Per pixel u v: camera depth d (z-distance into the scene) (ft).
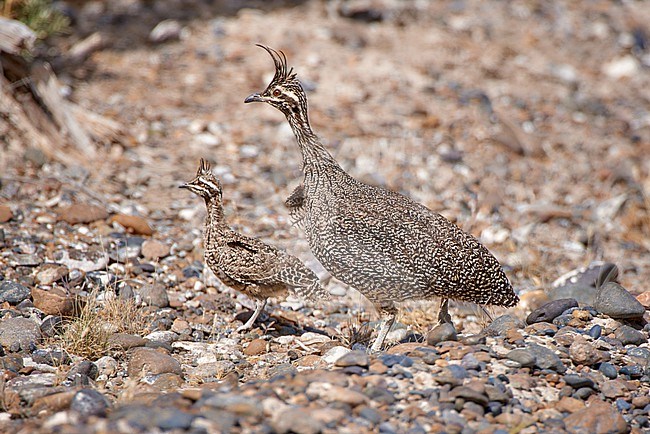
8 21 63.21
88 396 32.50
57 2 95.30
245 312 48.78
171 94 83.71
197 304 49.01
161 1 103.71
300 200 47.03
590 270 55.72
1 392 34.32
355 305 52.54
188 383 38.32
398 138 81.00
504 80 98.12
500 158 81.25
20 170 62.90
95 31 94.27
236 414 29.91
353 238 42.86
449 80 95.09
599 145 87.56
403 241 42.60
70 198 59.98
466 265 43.09
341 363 35.40
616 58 108.47
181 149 73.51
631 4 124.77
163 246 54.85
